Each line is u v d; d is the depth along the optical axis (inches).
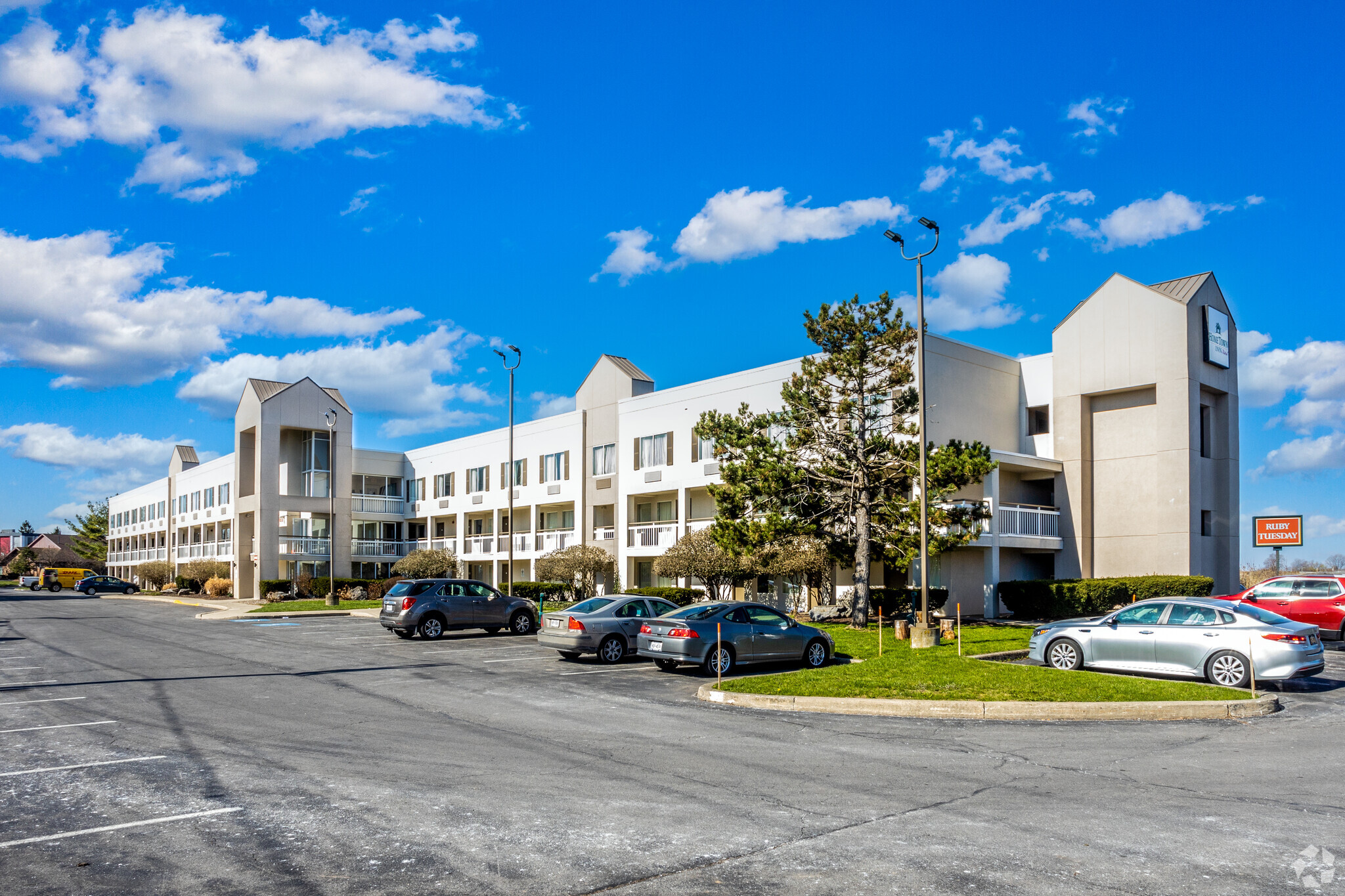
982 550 1328.7
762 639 710.5
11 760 392.2
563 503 1898.4
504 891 230.5
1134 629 638.5
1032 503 1443.2
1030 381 1450.5
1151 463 1330.0
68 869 249.1
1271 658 584.1
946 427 1300.4
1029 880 237.8
